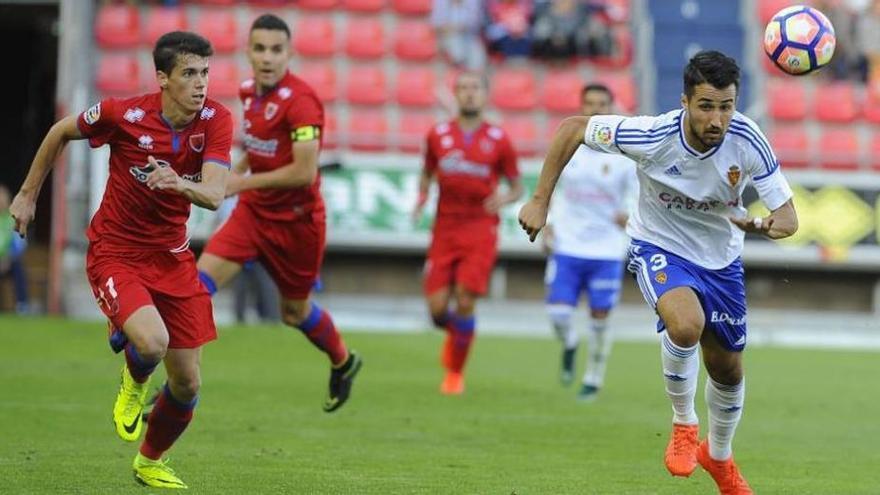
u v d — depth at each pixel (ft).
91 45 235.61
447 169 134.21
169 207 72.18
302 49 242.17
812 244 221.87
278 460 86.84
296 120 99.25
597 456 93.61
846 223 222.28
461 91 134.92
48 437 94.53
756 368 169.99
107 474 78.64
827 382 155.84
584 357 176.14
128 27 238.27
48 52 276.21
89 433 97.09
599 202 135.95
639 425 111.75
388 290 225.15
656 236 73.05
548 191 73.00
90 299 210.59
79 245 211.82
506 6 246.88
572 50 245.65
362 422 108.47
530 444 98.78
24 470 79.41
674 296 70.13
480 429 106.83
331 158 215.51
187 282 73.41
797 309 231.91
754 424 117.19
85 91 229.86
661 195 72.02
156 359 69.62
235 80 237.04
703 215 71.56
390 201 216.33
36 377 131.03
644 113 244.83
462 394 131.44
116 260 72.33
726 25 254.68
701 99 66.74
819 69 73.10
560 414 118.21
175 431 73.46
